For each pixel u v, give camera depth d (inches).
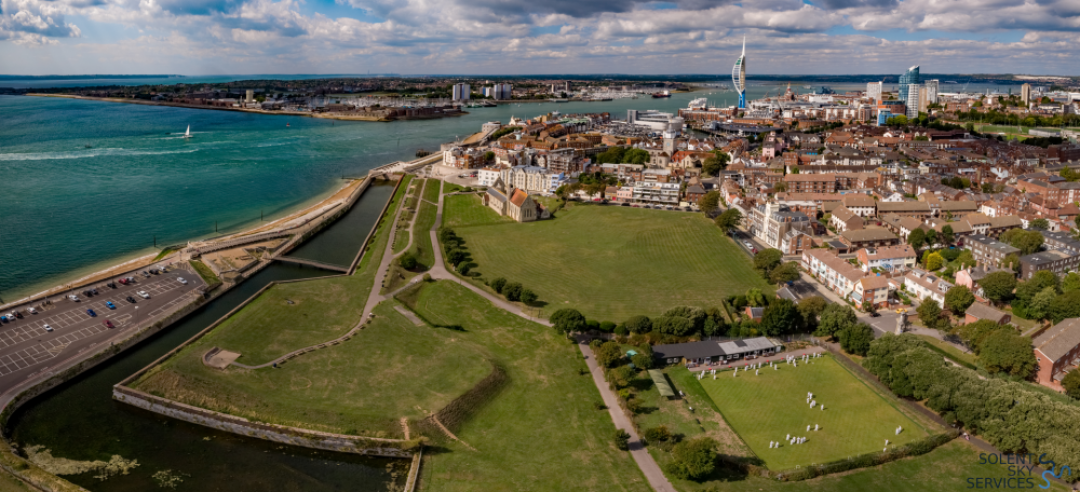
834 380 7839.6
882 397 7421.3
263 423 6737.2
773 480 5949.8
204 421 6968.5
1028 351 7495.1
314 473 6269.7
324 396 7209.6
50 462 6284.5
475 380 7534.5
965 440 6550.2
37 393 7406.5
